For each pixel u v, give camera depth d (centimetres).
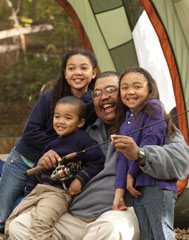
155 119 324
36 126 396
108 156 352
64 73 396
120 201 328
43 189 347
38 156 410
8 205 434
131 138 304
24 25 1524
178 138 335
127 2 613
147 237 315
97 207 340
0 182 444
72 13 666
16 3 1584
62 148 354
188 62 474
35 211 334
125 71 343
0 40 1506
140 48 607
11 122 1350
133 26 615
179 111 475
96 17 643
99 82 367
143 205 319
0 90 1427
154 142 320
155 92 338
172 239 307
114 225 310
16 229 333
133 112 337
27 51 1488
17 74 1445
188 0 470
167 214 311
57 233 339
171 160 312
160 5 477
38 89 1399
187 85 473
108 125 373
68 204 346
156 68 569
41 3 1468
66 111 354
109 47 639
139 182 320
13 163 432
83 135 355
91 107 382
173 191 316
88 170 344
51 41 1491
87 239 316
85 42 664
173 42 476
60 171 333
